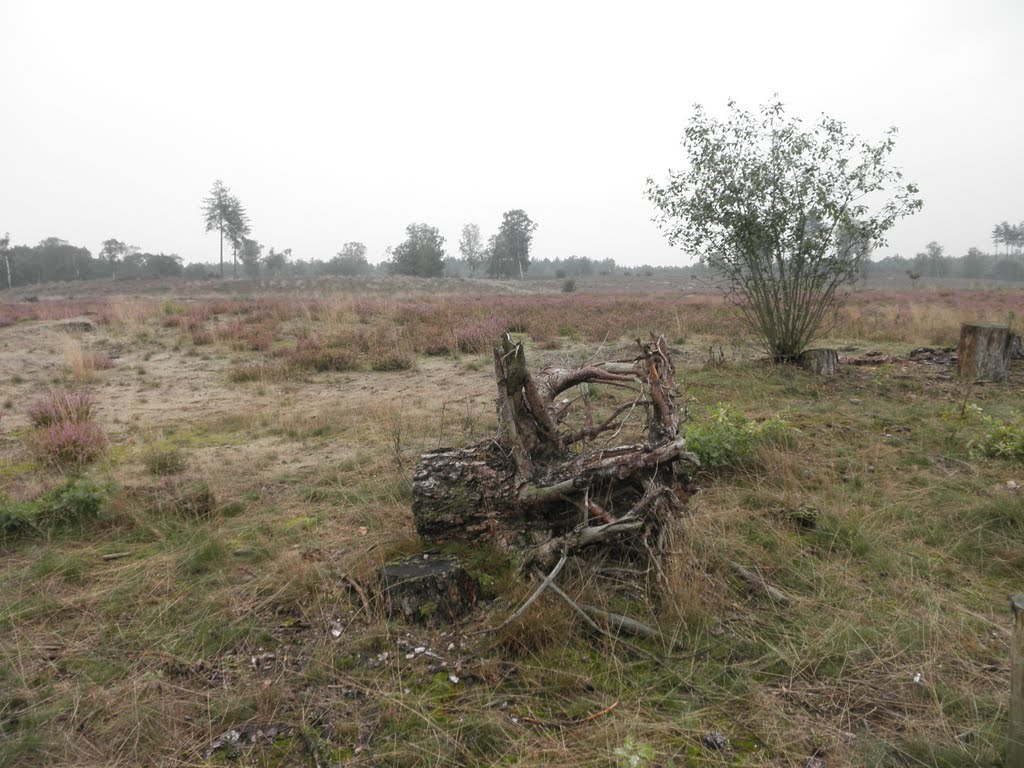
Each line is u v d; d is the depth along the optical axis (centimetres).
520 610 281
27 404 881
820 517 402
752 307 947
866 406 683
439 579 307
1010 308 2067
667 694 251
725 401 725
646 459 322
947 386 794
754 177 856
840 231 859
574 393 761
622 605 309
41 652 293
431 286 5684
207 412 811
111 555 390
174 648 293
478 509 350
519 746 226
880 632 289
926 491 448
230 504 464
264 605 326
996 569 349
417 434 645
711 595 313
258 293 4634
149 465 561
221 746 234
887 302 2456
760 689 255
